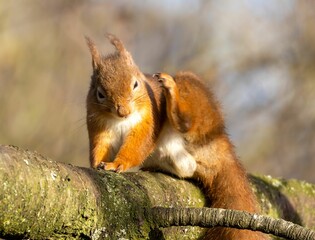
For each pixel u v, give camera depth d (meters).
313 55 20.44
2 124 19.77
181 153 9.91
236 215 7.70
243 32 21.05
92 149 10.34
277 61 20.58
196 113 9.85
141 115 10.06
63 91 20.77
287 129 20.03
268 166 19.70
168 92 9.65
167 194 9.04
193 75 10.37
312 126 19.97
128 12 22.19
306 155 19.77
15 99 20.30
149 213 7.91
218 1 21.77
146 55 21.75
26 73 20.88
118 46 10.68
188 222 7.81
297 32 20.69
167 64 21.31
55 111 20.09
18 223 6.83
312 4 20.75
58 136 19.50
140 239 7.84
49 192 7.07
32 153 7.17
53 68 21.17
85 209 7.44
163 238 8.11
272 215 10.58
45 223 7.08
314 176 19.53
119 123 10.27
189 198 9.48
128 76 10.22
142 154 10.00
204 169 9.83
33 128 19.77
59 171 7.30
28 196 6.84
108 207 7.68
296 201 11.08
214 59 20.97
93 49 10.67
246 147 19.98
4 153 6.84
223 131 10.12
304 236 7.50
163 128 10.27
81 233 7.46
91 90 10.50
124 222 7.76
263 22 21.02
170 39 21.84
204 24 21.72
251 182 10.69
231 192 9.74
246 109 20.44
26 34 21.38
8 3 21.31
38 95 20.53
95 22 21.86
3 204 6.65
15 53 21.06
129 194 7.95
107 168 9.59
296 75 20.41
